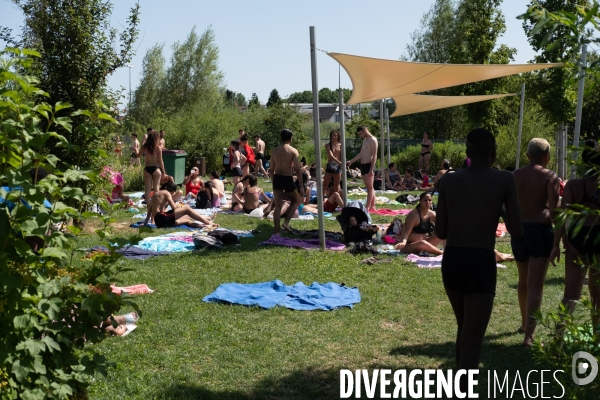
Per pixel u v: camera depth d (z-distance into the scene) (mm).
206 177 30250
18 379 2994
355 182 26547
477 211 4309
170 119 33500
